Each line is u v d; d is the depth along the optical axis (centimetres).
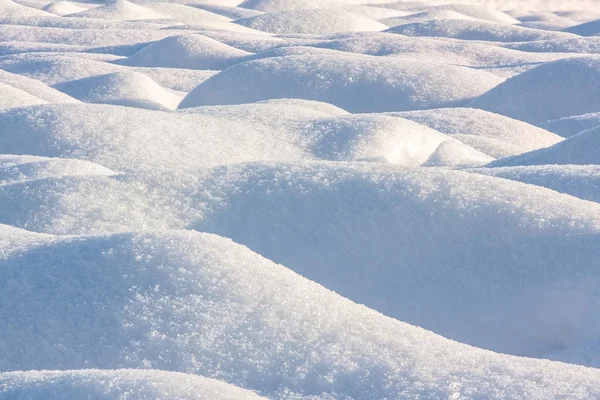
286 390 462
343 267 718
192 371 485
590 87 2291
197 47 3447
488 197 742
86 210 819
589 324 622
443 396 434
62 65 2920
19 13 5994
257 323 511
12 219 818
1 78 2170
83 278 568
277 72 2455
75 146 1252
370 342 491
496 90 2391
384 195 767
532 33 4803
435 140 1448
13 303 559
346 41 3819
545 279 667
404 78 2442
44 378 418
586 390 433
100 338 520
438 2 10881
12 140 1295
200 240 587
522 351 621
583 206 732
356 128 1401
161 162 1209
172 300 536
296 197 792
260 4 9275
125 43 4494
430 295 682
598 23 5666
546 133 1777
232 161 1255
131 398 390
